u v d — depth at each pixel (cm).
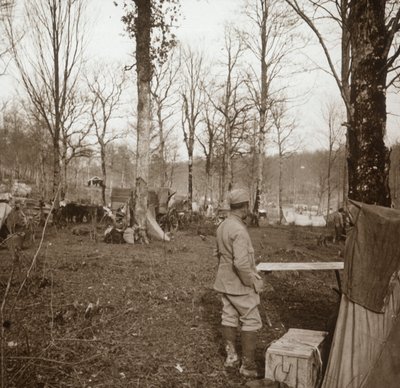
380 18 449
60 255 1141
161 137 4094
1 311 345
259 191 3231
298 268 547
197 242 1680
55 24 2369
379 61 445
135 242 1588
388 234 346
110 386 406
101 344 502
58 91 2386
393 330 338
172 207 2447
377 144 442
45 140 3478
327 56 473
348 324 360
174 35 1645
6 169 4897
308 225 3950
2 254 1065
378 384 335
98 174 7631
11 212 1252
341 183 4797
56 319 568
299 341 436
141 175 1636
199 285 855
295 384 401
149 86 1653
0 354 352
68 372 424
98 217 2656
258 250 1532
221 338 551
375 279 349
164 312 655
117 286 806
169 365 459
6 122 4653
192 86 3884
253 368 443
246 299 448
